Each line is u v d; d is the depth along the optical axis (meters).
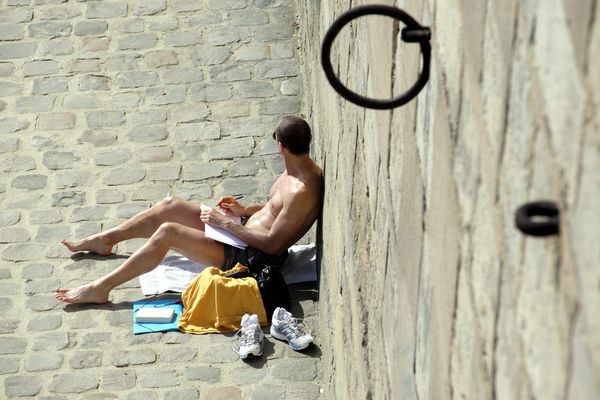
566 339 4.79
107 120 31.69
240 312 24.64
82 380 23.59
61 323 25.14
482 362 6.58
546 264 5.09
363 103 7.89
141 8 35.62
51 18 35.31
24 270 26.94
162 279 25.98
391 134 10.70
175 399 22.95
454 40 7.12
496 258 6.08
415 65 8.92
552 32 4.91
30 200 29.16
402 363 10.37
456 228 7.23
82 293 25.50
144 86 32.81
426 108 8.45
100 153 30.64
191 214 26.77
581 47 4.51
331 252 21.56
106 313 25.31
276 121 31.41
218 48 33.97
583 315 4.51
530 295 5.39
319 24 24.08
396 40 10.07
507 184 5.77
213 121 31.52
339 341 19.06
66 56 33.91
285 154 24.81
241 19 35.06
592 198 4.37
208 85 32.72
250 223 25.83
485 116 6.25
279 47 33.94
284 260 25.66
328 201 22.62
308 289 25.73
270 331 24.48
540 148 5.12
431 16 7.95
